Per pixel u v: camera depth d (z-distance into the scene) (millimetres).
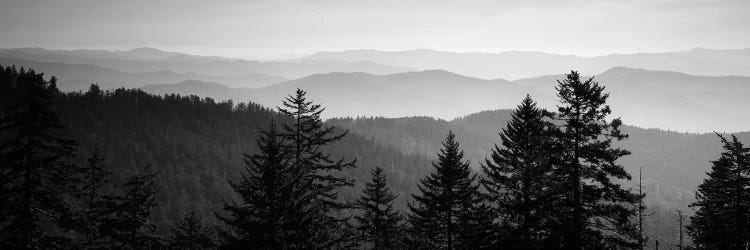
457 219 30438
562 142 21453
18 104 18391
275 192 18875
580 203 21422
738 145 25641
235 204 19453
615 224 21125
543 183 22172
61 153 19062
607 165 20719
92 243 25344
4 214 18203
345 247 27688
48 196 19484
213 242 35594
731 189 27453
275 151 19344
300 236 18609
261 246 18172
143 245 31484
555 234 22312
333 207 26734
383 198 35531
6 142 18109
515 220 24969
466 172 29422
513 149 25188
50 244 19547
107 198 29812
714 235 29625
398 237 35094
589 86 20641
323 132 27516
